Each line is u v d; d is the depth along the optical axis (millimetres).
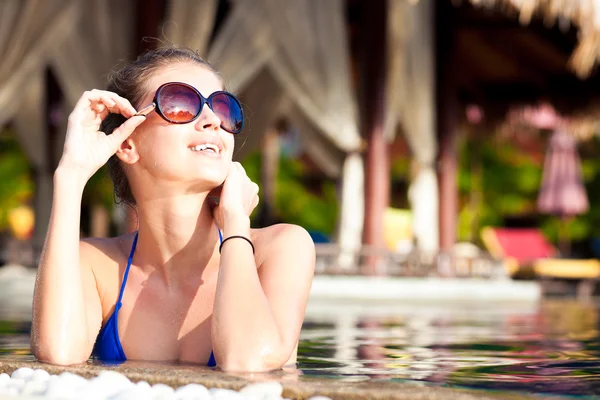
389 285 11883
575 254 27906
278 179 26984
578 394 1836
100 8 12570
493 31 15562
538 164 28656
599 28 11211
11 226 25875
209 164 2242
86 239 2520
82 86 12680
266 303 2133
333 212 27203
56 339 2188
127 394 1619
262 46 12820
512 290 12992
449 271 13828
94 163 2312
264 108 16172
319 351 3256
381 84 13500
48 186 15734
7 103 12672
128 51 12461
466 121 18859
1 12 12516
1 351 3039
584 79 16703
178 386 1845
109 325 2365
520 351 3389
